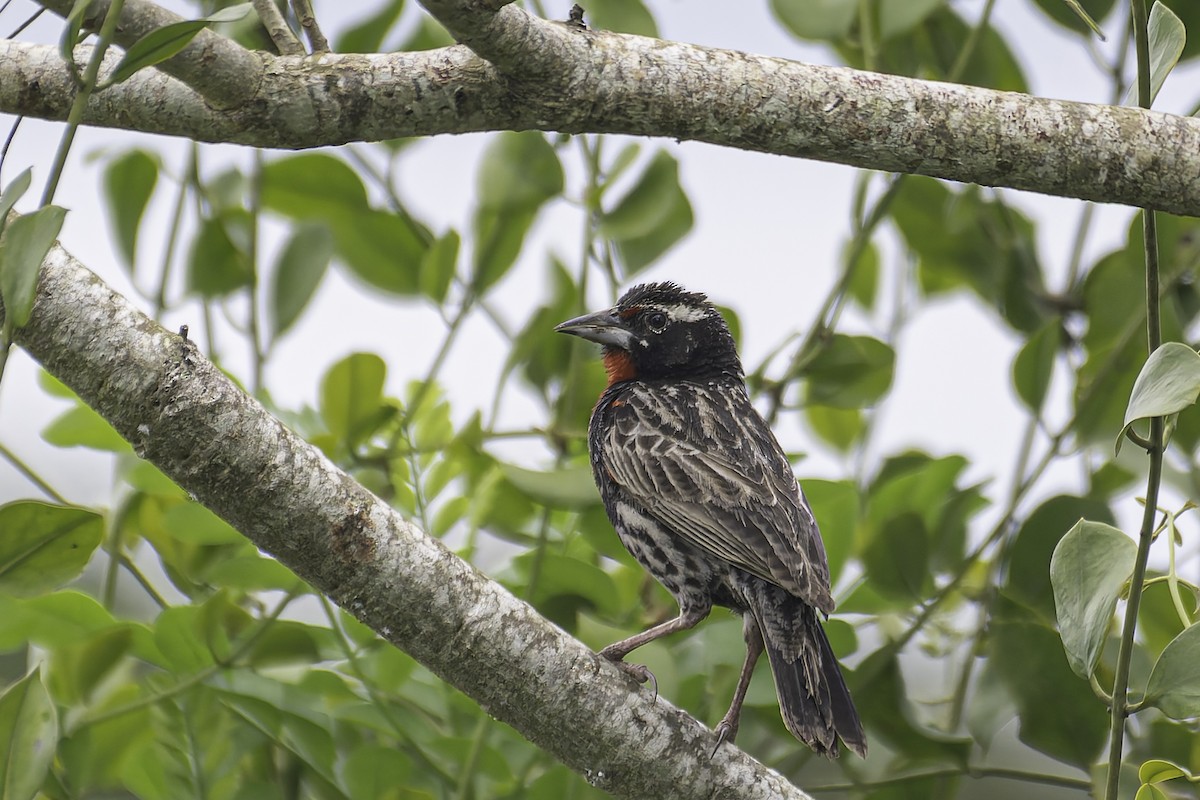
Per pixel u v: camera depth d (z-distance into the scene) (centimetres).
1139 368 990
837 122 735
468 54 722
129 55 582
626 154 1023
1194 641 673
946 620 1060
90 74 582
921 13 1016
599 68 717
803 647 907
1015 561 949
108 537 950
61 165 576
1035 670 931
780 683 895
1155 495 665
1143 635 969
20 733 639
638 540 988
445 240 974
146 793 916
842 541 1005
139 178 1016
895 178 1003
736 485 966
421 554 706
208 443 673
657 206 1010
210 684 865
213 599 852
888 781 955
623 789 739
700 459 980
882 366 1016
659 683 862
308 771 907
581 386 1037
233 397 679
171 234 1009
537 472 903
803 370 1019
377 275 1060
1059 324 1050
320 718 876
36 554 675
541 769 944
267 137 723
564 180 1005
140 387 667
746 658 929
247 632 903
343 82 712
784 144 741
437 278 979
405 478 977
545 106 721
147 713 920
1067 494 942
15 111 754
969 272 1132
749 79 731
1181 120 746
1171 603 942
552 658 723
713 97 727
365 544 695
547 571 940
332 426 946
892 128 737
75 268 682
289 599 877
